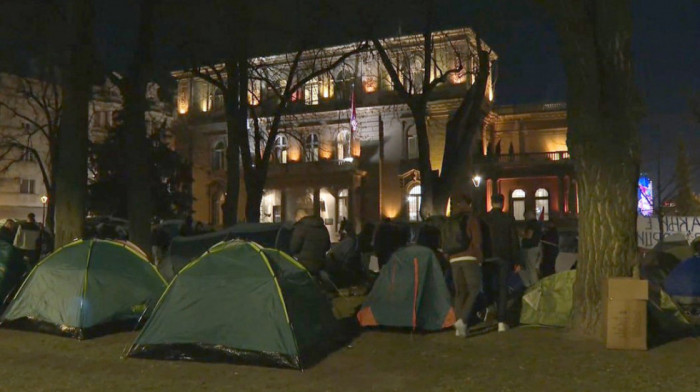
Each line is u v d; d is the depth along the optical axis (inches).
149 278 462.0
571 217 1977.1
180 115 2396.7
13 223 662.5
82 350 386.6
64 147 546.9
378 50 887.1
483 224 421.7
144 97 660.1
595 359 340.2
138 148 655.8
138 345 363.9
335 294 620.7
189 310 361.4
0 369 343.3
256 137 962.7
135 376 326.3
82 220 545.3
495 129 2240.4
